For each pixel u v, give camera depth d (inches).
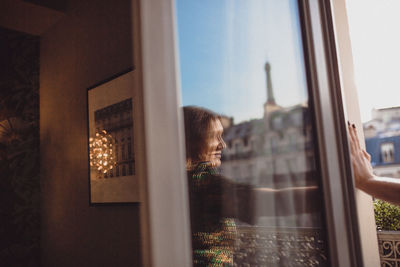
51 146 94.7
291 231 31.7
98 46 76.1
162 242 18.5
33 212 96.9
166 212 18.9
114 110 68.0
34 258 95.2
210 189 29.7
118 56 68.9
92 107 75.5
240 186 31.2
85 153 78.2
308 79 33.0
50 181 93.7
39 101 103.5
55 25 97.3
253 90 33.9
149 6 20.4
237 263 29.2
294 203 32.4
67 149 86.2
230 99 32.3
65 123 88.2
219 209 29.6
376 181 36.9
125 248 62.2
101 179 70.4
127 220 62.2
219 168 30.6
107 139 69.5
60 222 86.8
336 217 30.4
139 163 19.1
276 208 32.3
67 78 88.7
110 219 67.2
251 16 35.0
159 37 20.6
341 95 34.3
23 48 103.1
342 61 44.3
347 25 45.4
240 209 30.8
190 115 30.0
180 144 20.4
